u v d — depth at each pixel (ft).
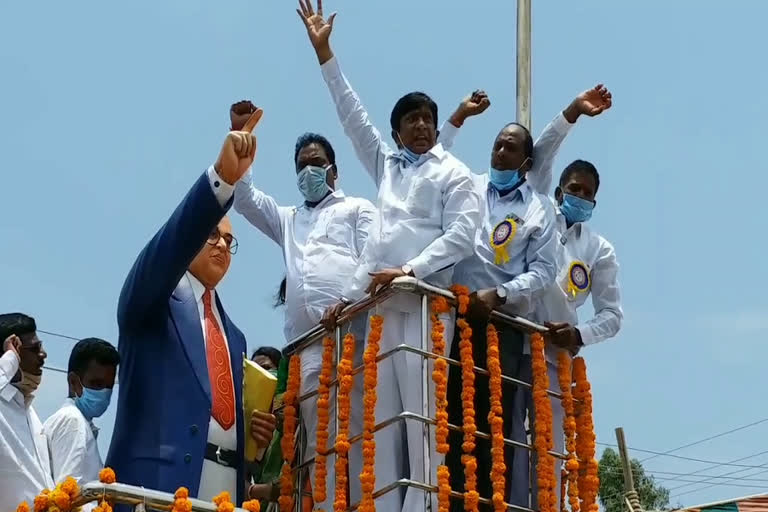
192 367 26.81
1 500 24.26
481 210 27.68
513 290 26.91
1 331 25.73
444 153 27.91
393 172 28.04
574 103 29.48
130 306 26.66
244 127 26.99
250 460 28.53
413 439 25.80
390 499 25.90
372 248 27.32
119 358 27.09
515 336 27.30
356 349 27.43
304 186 29.94
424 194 27.30
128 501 22.89
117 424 26.55
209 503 23.32
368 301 26.37
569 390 27.45
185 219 26.02
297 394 28.04
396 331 26.53
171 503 23.17
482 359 26.81
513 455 26.89
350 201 29.99
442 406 25.11
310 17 30.45
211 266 28.14
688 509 37.70
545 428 26.21
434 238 27.17
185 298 27.66
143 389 26.50
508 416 27.04
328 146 30.30
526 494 26.66
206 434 26.40
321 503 27.27
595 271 29.94
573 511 26.73
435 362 25.44
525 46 36.91
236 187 30.25
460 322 26.02
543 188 29.76
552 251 27.84
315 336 27.86
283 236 30.17
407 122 28.17
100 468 26.17
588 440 27.63
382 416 26.27
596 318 29.27
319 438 26.25
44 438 25.75
